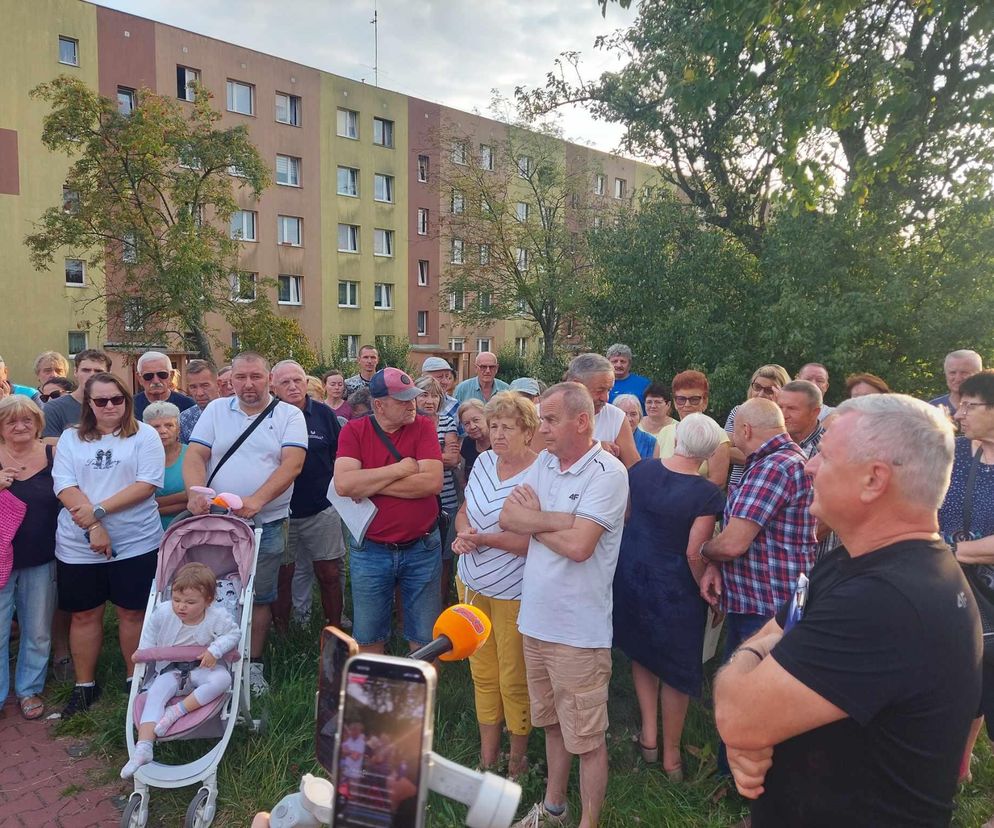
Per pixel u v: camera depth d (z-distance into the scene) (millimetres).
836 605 1344
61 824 3189
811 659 1331
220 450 4281
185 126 22078
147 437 4227
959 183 10094
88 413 4188
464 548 3271
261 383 4312
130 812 3027
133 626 4258
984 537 2936
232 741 3641
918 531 1398
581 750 2781
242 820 3123
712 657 4441
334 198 32969
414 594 3928
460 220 30734
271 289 31172
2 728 4035
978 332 9492
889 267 9930
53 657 4926
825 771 1396
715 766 3350
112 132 21125
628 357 6719
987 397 2957
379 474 3701
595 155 33781
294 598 5312
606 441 4086
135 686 3375
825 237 10039
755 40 8125
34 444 4320
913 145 9766
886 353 10391
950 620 1299
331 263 33094
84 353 5602
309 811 1257
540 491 2988
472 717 3916
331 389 7703
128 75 26781
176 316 22250
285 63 30891
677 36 11633
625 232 13156
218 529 3818
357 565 3842
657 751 3523
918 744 1312
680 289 12312
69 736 3924
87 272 26609
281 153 31047
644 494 3373
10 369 25531
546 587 2840
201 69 28500
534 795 3227
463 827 2934
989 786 3266
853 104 8438
